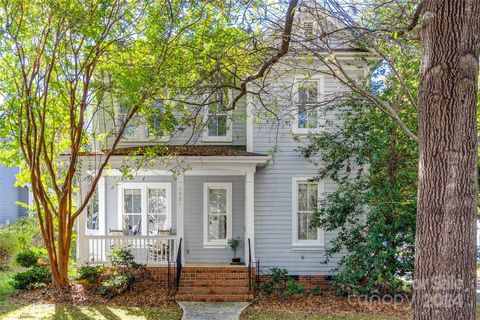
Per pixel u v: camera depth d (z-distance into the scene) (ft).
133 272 42.32
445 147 13.14
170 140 49.67
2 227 68.03
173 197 50.88
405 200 36.96
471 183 13.08
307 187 47.50
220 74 32.71
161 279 43.65
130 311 34.14
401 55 35.70
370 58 44.65
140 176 50.70
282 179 47.21
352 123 40.96
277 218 47.01
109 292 38.45
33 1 34.04
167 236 43.45
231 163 43.55
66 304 35.70
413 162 38.68
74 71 37.06
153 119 39.93
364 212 40.40
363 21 35.96
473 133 13.25
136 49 36.52
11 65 38.29
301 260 46.65
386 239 37.60
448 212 12.93
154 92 34.71
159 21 32.50
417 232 13.74
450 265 12.80
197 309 35.37
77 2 32.30
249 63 33.53
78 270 42.83
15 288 40.65
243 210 50.01
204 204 50.19
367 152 39.73
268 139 47.19
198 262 49.44
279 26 27.61
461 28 13.25
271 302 38.27
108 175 46.06
